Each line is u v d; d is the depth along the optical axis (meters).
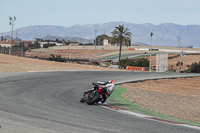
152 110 22.69
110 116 17.11
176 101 32.91
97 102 21.64
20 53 148.88
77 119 15.34
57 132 12.27
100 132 12.77
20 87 28.47
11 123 13.27
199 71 122.44
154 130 14.07
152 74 70.81
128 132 13.20
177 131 14.32
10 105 18.27
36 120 14.32
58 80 38.50
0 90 25.28
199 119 21.44
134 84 47.47
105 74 57.16
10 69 49.38
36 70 52.97
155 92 39.62
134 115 18.30
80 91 29.77
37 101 20.97
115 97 28.72
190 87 54.22
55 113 16.69
